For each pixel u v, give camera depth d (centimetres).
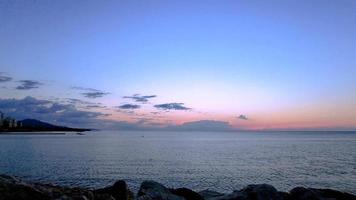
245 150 10994
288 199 1634
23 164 6250
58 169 5662
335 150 11256
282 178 5038
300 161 7419
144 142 16900
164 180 4738
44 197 1321
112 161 7056
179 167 6169
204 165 6512
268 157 8388
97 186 4169
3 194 1238
